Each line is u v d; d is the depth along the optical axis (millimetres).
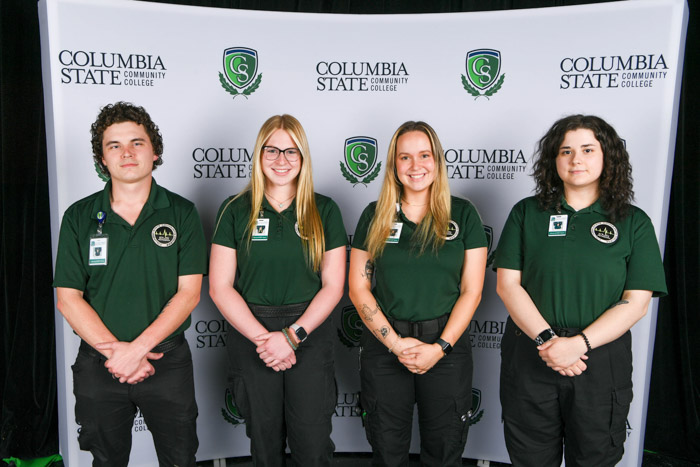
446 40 2279
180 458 1876
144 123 1804
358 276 1938
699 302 2662
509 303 1803
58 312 2221
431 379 1874
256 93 2297
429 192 1935
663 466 2596
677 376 2707
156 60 2191
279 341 1803
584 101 2191
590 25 2148
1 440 2596
